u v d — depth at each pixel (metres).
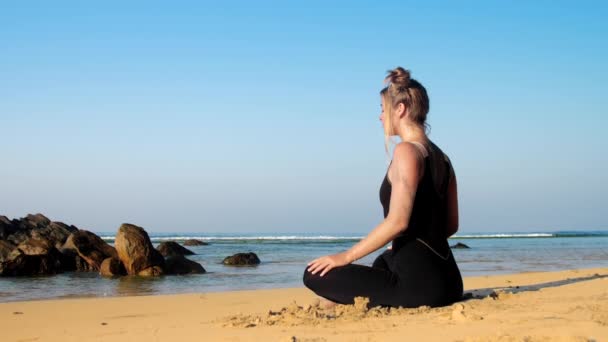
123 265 14.45
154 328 4.25
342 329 3.40
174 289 10.74
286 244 38.81
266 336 3.31
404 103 4.05
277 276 13.37
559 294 4.74
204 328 3.90
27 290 10.85
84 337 4.04
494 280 8.73
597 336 2.85
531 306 3.98
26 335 4.41
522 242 44.41
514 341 2.77
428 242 4.01
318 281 4.19
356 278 4.07
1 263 14.26
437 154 4.01
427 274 3.97
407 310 3.94
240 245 36.84
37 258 14.81
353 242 43.84
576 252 24.98
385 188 4.04
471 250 27.89
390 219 3.87
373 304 4.07
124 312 6.21
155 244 42.12
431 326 3.35
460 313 3.54
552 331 3.00
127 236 14.29
